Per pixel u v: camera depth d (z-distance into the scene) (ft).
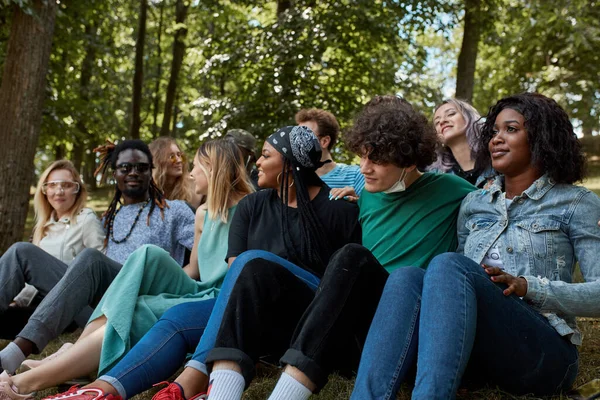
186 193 16.12
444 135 13.60
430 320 7.19
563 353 7.92
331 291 7.75
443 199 9.52
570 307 7.63
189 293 10.71
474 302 7.35
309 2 37.83
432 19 38.73
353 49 38.73
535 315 7.77
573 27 40.52
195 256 12.07
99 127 47.09
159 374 8.71
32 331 9.77
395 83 39.55
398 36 38.83
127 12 56.34
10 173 24.71
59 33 35.86
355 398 7.00
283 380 7.37
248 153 16.40
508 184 8.76
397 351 7.24
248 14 49.11
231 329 7.87
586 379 9.18
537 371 7.93
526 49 50.47
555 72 51.75
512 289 7.57
